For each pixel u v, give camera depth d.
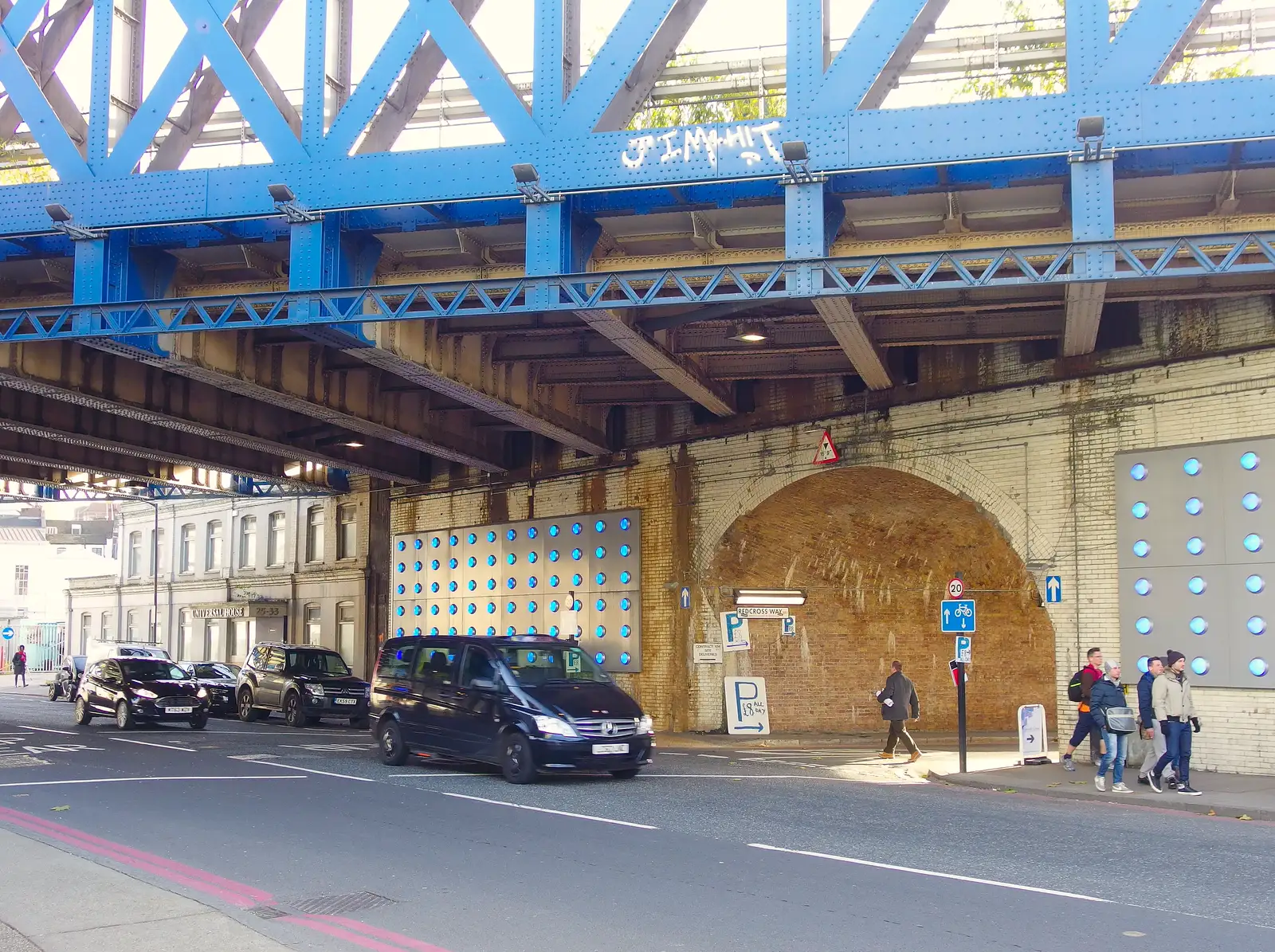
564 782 15.38
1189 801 13.84
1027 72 17.12
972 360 20.23
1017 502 19.41
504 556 30.12
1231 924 7.48
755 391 23.98
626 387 24.94
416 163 15.54
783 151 13.80
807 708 26.28
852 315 16.53
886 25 14.26
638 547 26.53
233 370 19.33
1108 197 13.36
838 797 14.16
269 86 17.41
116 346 17.08
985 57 16.97
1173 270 13.00
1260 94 13.04
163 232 16.81
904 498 23.83
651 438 26.41
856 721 26.80
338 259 16.06
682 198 15.26
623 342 17.92
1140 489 17.78
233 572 42.91
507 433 29.98
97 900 7.97
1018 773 17.11
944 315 18.91
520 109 15.29
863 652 27.06
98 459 30.72
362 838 10.68
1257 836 11.50
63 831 10.95
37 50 18.22
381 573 35.78
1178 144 13.17
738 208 15.88
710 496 25.00
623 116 16.11
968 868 9.34
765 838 10.77
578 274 14.96
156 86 16.53
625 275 14.85
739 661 25.41
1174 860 9.87
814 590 26.44
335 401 22.25
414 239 17.39
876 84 15.38
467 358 20.27
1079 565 18.45
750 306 17.38
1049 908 7.89
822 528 25.23
